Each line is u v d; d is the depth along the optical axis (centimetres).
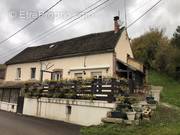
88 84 1364
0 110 2197
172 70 4138
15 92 2159
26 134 989
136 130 950
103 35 2133
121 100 1216
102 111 1233
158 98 2031
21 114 1859
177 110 1495
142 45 4816
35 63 2375
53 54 2222
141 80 2355
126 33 2105
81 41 2242
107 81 1264
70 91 1474
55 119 1530
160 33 5034
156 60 4453
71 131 1083
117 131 959
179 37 4625
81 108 1360
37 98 1748
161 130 895
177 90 3027
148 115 1157
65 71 2042
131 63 2139
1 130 1066
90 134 972
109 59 1769
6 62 2794
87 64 1894
